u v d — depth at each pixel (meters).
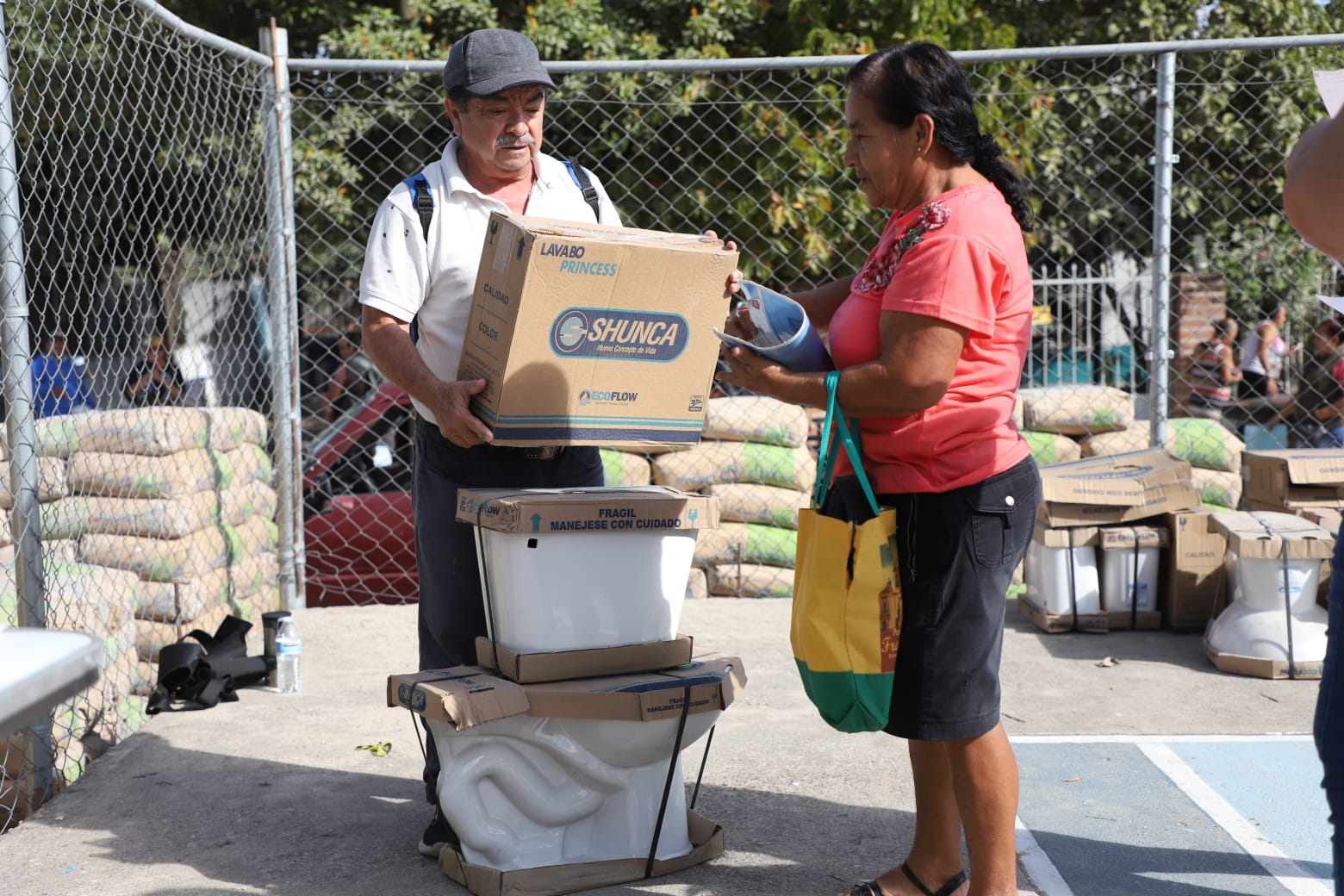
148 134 8.47
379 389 6.89
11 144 3.60
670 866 3.11
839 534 2.62
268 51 5.53
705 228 8.67
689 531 3.11
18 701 1.16
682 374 2.99
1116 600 5.38
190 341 6.21
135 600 4.51
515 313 2.78
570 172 3.40
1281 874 3.10
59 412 5.32
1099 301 9.05
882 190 2.65
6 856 3.25
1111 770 3.80
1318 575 4.80
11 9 4.89
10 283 3.60
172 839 3.35
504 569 2.95
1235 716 4.30
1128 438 6.38
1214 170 9.87
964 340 2.53
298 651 4.65
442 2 10.47
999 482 2.62
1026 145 8.45
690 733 3.10
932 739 2.65
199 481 5.11
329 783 3.75
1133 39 10.73
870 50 9.68
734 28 10.78
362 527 6.26
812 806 3.53
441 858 3.11
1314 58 9.20
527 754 2.99
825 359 2.75
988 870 2.70
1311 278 9.20
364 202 9.81
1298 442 8.30
